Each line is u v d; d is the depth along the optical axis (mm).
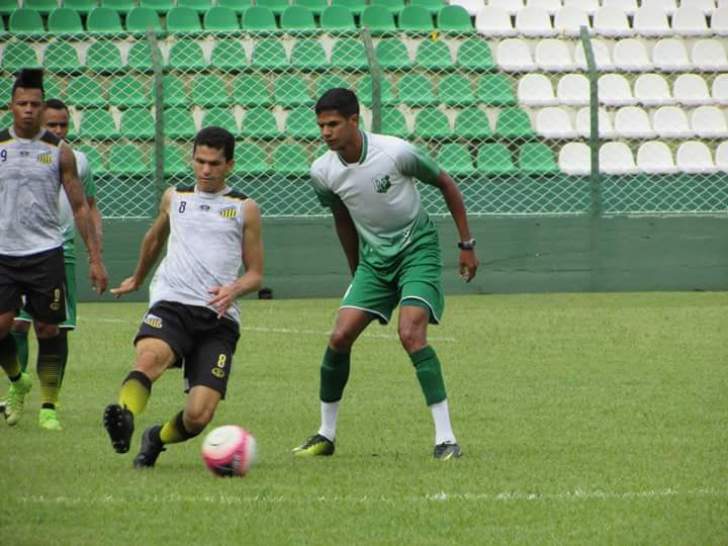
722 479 25547
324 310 61844
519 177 74188
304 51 78062
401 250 28609
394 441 30375
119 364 43750
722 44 84250
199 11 84875
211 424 32625
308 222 69062
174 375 42094
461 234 29406
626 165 76625
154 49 69500
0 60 75125
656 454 28344
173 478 25391
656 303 64312
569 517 22234
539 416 33750
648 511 22672
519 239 70125
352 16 83875
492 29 83938
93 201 35500
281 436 31016
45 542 20422
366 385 39281
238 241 26656
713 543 20578
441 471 26328
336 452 28906
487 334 51469
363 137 28188
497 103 78188
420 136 75875
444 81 77875
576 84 80688
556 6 89250
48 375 32094
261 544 20359
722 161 78250
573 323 55188
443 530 21281
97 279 31359
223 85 76500
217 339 26328
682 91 81875
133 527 21359
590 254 70500
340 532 21109
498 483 25094
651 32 84500
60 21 81938
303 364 43781
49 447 29172
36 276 30594
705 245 71000
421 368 28078
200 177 26547
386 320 29031
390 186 28203
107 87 76438
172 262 26453
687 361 44375
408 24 84188
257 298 68438
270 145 74125
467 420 33156
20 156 30266
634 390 38188
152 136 74125
